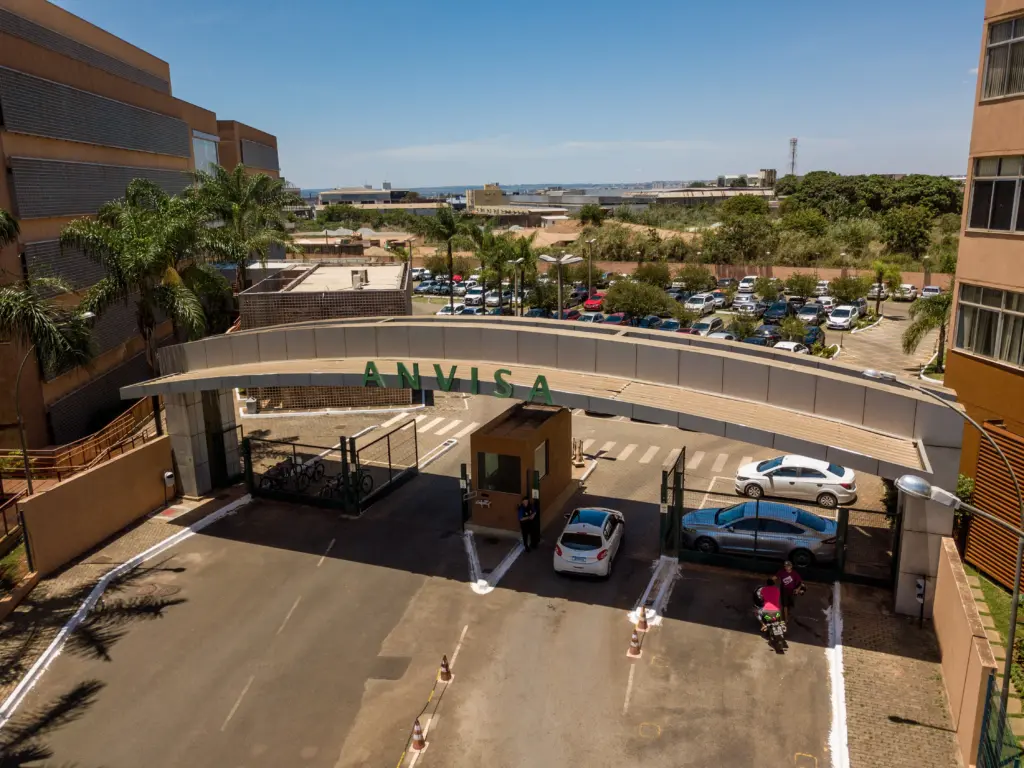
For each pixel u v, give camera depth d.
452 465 27.53
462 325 20.69
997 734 10.28
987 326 22.12
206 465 24.45
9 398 25.12
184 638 16.19
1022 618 15.62
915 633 15.52
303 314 35.56
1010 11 20.41
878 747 12.32
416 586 18.30
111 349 32.91
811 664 14.66
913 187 113.19
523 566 19.28
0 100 25.55
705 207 147.62
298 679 14.66
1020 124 20.39
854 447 14.91
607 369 18.84
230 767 12.39
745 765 12.09
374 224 144.12
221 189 44.12
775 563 18.34
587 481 25.67
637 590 17.89
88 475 20.44
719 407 16.66
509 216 170.12
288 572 19.12
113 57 42.00
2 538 19.17
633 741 12.74
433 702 13.91
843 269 78.62
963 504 11.05
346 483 22.62
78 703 14.09
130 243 23.55
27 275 26.23
